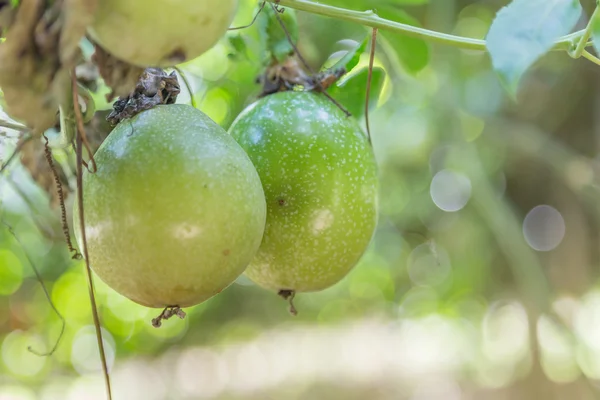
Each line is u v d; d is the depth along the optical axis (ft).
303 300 7.08
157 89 1.59
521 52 1.48
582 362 4.16
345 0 2.11
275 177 1.69
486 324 5.99
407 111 3.82
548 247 4.66
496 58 1.48
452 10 3.02
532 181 4.59
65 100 1.46
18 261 3.58
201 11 1.40
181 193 1.50
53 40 1.40
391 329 7.96
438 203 4.94
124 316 4.63
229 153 1.54
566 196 4.28
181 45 1.41
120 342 4.81
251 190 1.54
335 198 1.70
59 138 1.68
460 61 3.42
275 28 1.84
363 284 6.86
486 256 4.94
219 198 1.51
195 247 1.50
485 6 3.34
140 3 1.38
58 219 2.24
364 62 2.30
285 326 8.14
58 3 1.40
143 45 1.40
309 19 2.47
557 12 1.49
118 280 1.53
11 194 2.51
